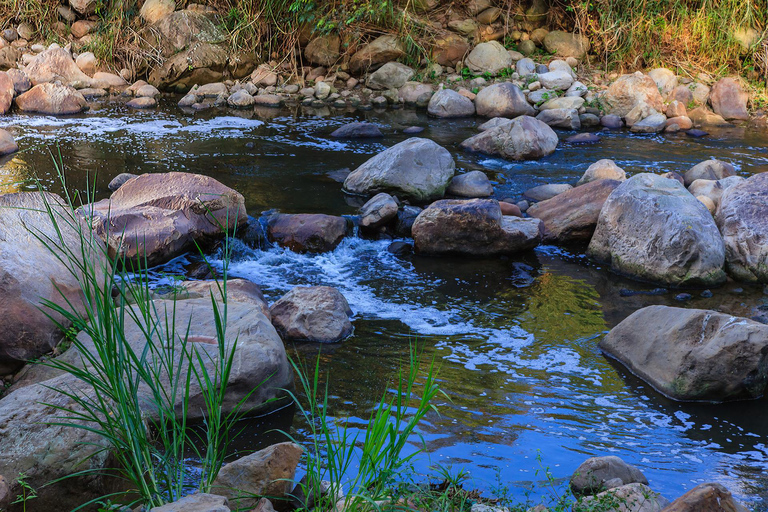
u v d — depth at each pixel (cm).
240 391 436
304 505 341
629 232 699
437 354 534
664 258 666
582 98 1269
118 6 1387
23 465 338
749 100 1320
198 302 505
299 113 1260
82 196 813
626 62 1423
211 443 353
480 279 679
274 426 436
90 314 346
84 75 1323
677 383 485
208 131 1120
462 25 1438
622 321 551
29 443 347
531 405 470
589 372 517
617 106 1251
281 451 353
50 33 1412
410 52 1394
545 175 947
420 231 730
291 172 936
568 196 796
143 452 333
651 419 462
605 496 343
